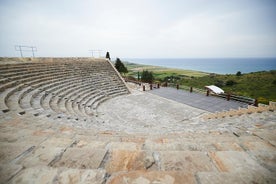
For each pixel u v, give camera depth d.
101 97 15.90
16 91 8.91
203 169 1.87
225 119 8.50
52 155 2.15
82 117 8.46
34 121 4.64
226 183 1.58
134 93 19.25
